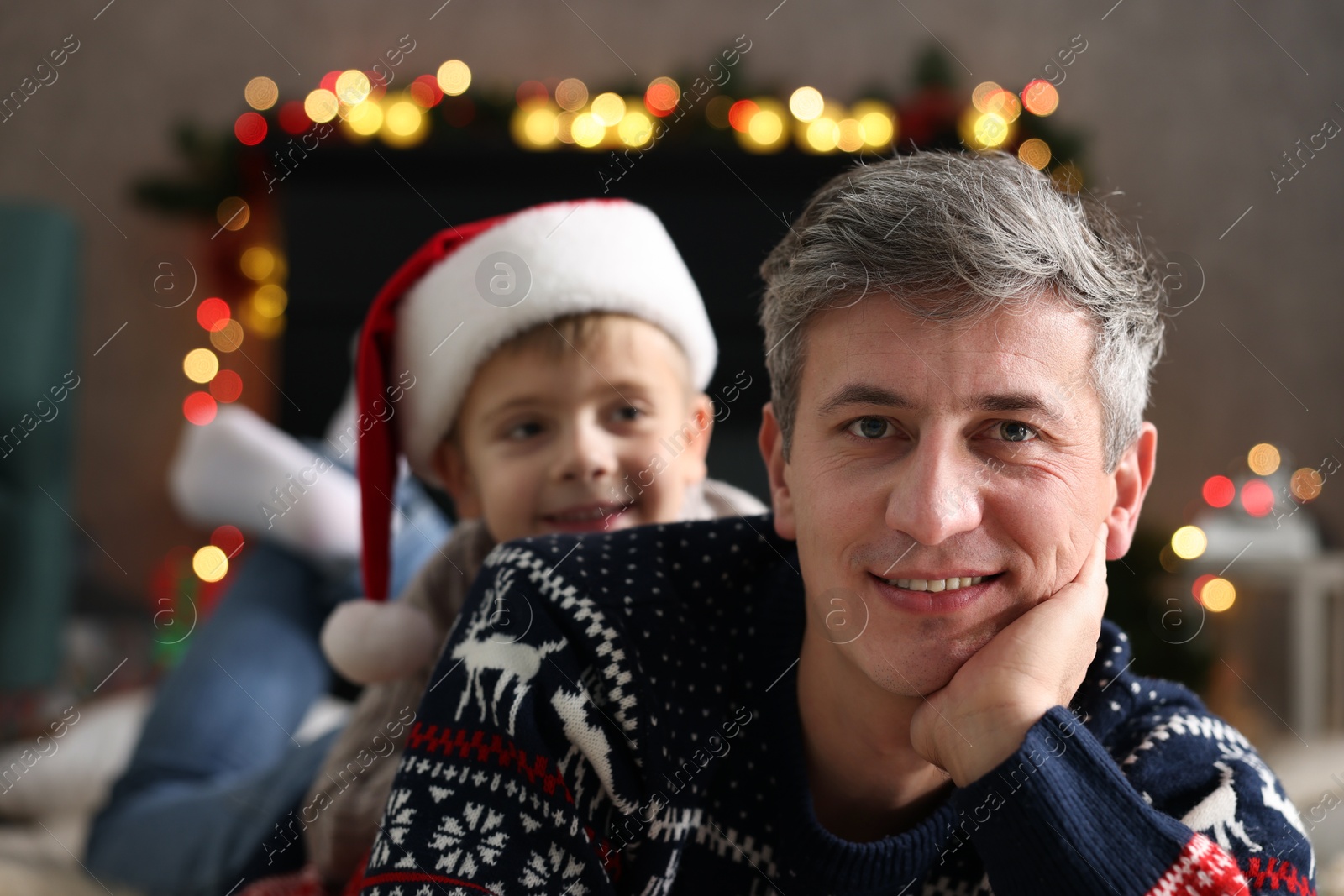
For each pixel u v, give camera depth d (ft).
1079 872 1.83
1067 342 2.01
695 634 2.34
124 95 11.57
